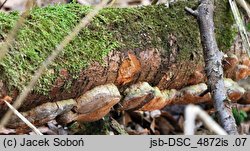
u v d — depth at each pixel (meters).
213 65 0.79
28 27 0.73
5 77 0.69
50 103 0.75
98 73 0.77
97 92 0.78
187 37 0.87
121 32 0.80
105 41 0.78
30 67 0.71
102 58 0.77
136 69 0.81
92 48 0.77
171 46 0.85
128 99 0.83
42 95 0.72
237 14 0.85
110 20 0.80
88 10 0.80
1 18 0.72
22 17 0.63
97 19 0.79
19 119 0.73
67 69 0.74
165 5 0.87
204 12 0.85
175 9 0.88
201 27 0.84
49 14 0.76
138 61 0.81
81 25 0.64
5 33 0.71
